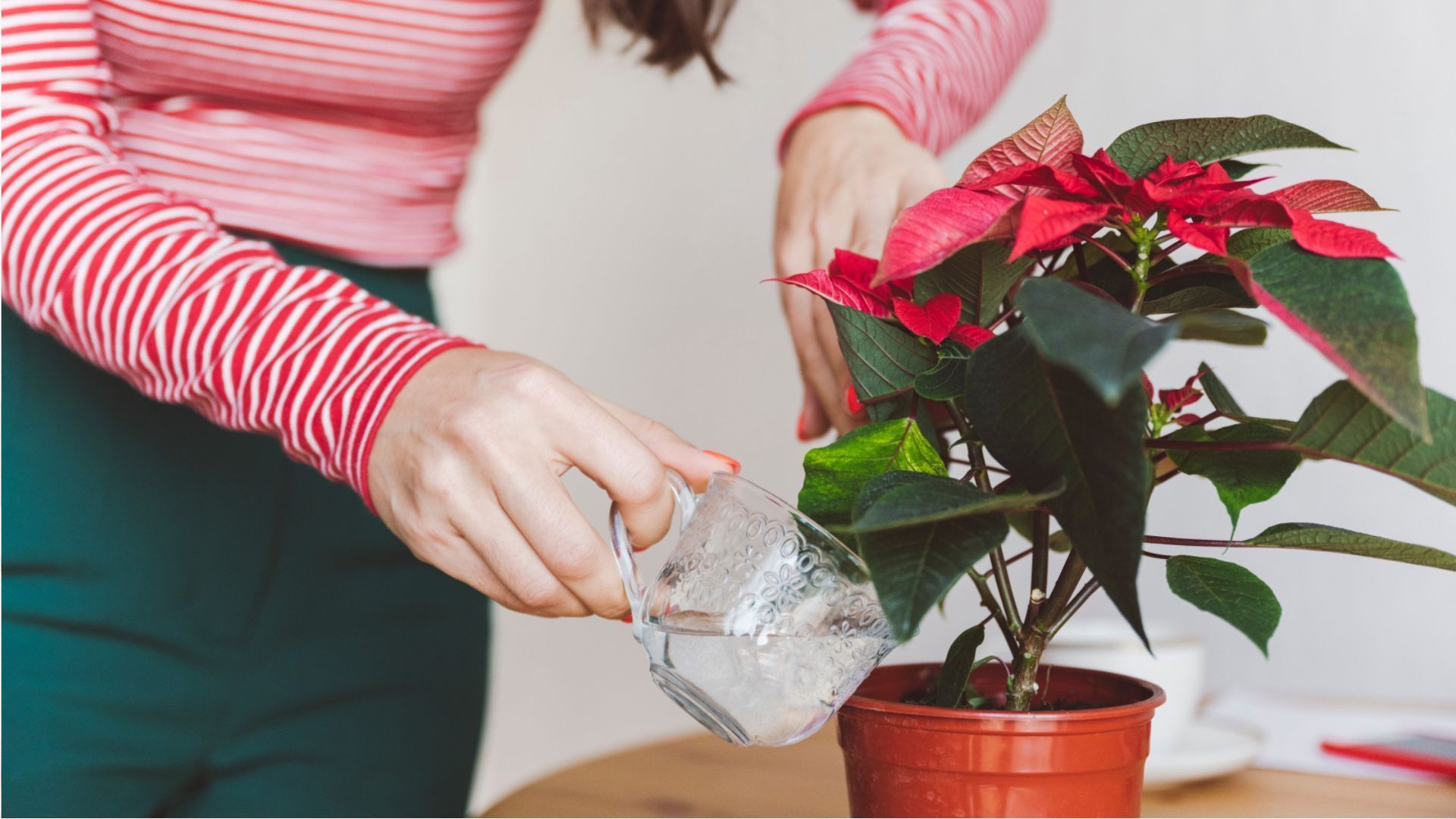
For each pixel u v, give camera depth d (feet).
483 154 7.76
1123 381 1.94
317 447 2.75
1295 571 5.34
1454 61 4.90
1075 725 2.25
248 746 4.06
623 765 3.18
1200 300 2.33
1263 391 5.23
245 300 2.85
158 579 3.78
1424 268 5.06
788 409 6.85
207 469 3.82
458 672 4.46
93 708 3.74
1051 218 2.15
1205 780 3.01
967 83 3.82
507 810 2.91
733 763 3.18
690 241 7.09
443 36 3.65
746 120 6.78
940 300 2.33
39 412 3.66
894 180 3.16
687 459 2.64
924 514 2.07
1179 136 2.37
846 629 2.30
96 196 2.98
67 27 3.18
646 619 2.41
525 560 2.57
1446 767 2.99
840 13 6.39
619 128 7.23
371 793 4.24
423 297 4.26
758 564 2.32
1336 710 3.52
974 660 2.43
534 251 7.66
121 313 2.90
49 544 3.66
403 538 2.71
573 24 7.27
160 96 3.59
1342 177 5.22
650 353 7.29
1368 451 2.15
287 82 3.60
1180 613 5.53
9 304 3.33
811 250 3.23
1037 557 2.38
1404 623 5.17
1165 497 5.49
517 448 2.51
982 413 2.18
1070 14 5.72
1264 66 5.33
